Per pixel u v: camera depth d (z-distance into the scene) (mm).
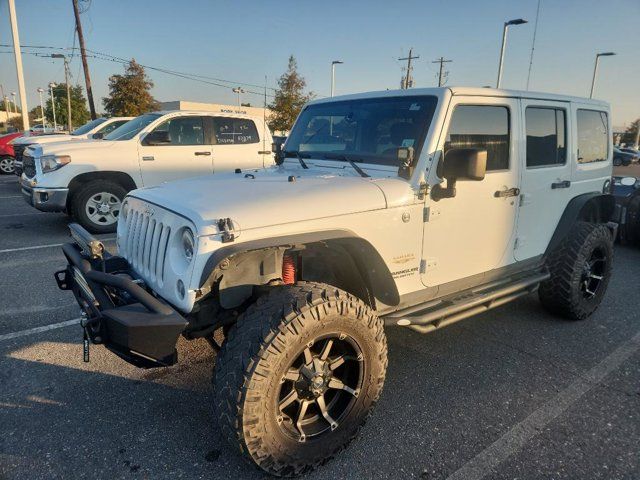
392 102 3289
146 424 2844
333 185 2771
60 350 3734
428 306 3193
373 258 2746
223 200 2447
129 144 7965
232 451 2623
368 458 2590
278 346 2197
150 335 2156
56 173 7473
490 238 3480
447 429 2846
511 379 3436
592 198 4363
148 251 2682
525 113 3625
